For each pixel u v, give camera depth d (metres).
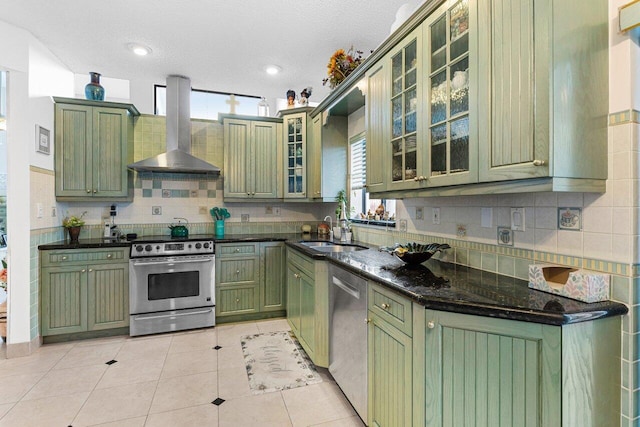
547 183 1.09
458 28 1.44
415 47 1.73
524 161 1.14
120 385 2.14
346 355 1.92
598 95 1.15
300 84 3.64
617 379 1.11
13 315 2.55
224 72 3.32
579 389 1.04
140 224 3.57
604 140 1.16
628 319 1.10
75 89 3.86
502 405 1.09
